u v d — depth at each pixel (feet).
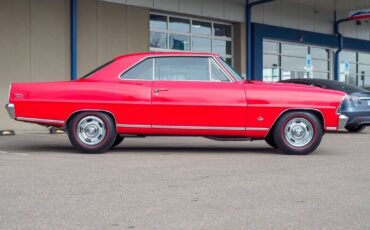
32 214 16.21
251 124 28.73
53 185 20.42
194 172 23.45
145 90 28.60
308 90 29.12
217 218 15.85
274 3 73.56
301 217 16.07
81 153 29.48
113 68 29.35
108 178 21.85
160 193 19.11
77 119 28.86
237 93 28.66
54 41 51.52
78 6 53.21
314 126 29.25
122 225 15.08
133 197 18.48
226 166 25.25
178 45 63.16
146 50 58.65
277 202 17.92
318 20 81.25
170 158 27.91
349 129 51.06
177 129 28.66
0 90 48.03
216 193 19.17
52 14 51.29
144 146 34.22
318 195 19.04
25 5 49.49
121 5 56.34
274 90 28.89
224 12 66.64
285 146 29.40
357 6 79.10
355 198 18.65
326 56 84.64
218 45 68.03
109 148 29.89
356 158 28.53
